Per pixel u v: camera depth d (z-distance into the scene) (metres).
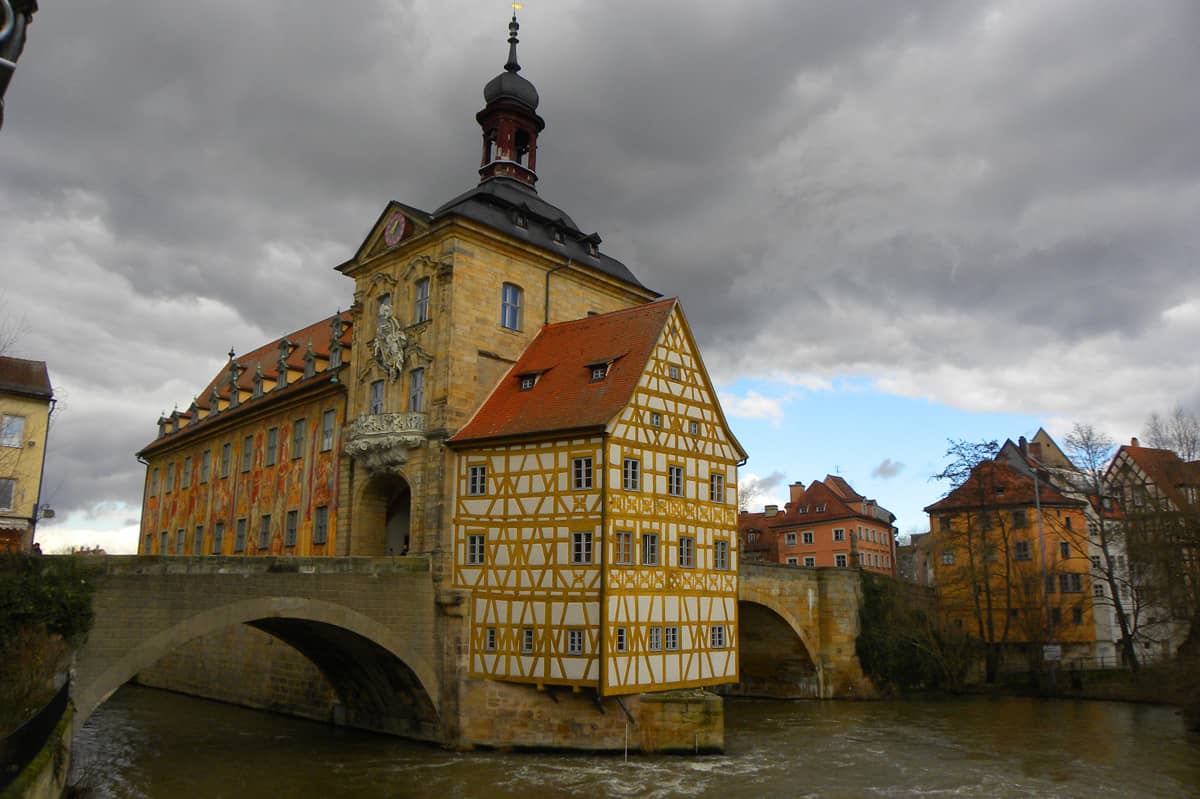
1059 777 25.38
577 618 26.84
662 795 22.78
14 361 41.53
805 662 43.94
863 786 24.06
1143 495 45.50
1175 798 22.97
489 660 28.44
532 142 39.81
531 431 28.66
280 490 41.22
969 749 29.75
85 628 21.69
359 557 27.81
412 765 25.97
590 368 30.28
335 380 36.81
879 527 81.31
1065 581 55.12
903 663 44.75
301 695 35.47
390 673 29.67
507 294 33.81
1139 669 44.78
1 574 20.59
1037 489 51.19
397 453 31.83
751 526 84.38
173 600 23.58
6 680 18.62
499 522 29.03
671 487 29.44
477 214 33.59
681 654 28.73
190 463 52.34
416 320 33.31
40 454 40.19
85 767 25.09
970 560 50.28
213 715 36.34
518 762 26.42
